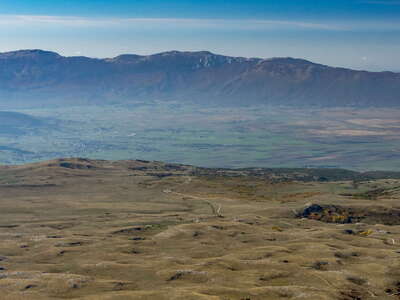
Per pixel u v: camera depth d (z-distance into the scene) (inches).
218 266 3555.6
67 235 4990.2
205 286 3061.0
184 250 4195.4
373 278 3378.4
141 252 4175.7
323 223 5802.2
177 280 3243.1
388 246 4377.5
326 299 2901.1
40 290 2957.7
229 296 2881.4
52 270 3570.4
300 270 3464.6
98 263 3629.4
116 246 4315.9
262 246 4192.9
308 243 4274.1
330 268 3604.8
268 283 3243.1
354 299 3043.8
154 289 3026.6
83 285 3056.1
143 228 5438.0
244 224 5152.6
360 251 4023.1
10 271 3513.8
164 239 4596.5
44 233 5260.8
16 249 4296.3
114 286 3063.5
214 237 4621.1
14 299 2792.8
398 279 3376.0
